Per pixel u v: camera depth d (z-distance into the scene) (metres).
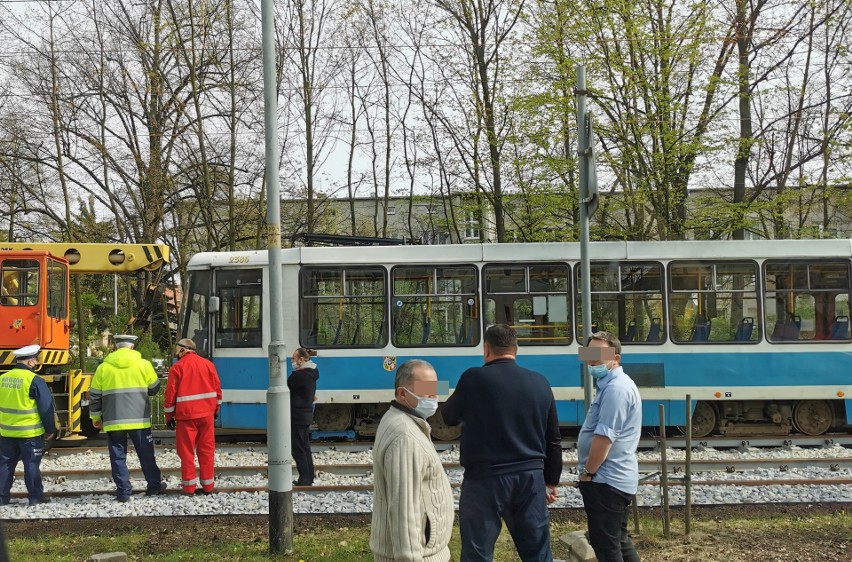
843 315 13.97
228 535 8.13
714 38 19.64
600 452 5.17
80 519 8.97
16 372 9.87
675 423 13.83
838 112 21.00
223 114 25.53
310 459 10.35
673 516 8.59
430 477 4.04
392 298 14.12
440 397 13.91
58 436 14.51
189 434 10.08
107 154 27.36
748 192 22.78
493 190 23.44
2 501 9.84
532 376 4.95
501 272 14.12
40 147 27.33
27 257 14.15
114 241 29.23
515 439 4.79
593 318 14.00
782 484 10.12
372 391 13.94
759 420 14.38
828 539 7.55
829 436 13.96
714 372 13.79
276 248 7.36
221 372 14.26
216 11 23.98
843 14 20.59
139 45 24.97
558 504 9.27
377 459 4.06
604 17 19.88
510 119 22.83
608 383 5.32
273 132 7.42
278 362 7.33
